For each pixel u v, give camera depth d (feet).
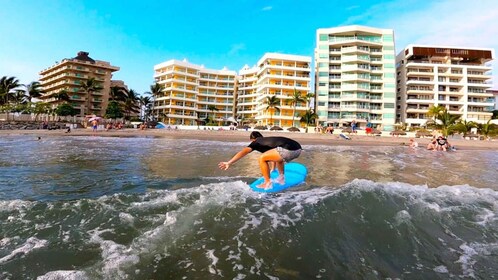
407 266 8.71
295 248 9.55
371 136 121.39
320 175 23.03
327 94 223.71
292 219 11.97
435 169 29.40
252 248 9.43
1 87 208.64
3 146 46.62
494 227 11.68
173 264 8.30
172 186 17.48
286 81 229.25
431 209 13.30
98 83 265.75
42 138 70.90
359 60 219.00
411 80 231.09
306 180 20.49
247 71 285.64
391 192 15.60
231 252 9.11
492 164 35.70
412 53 231.50
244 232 10.58
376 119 222.89
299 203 14.11
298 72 231.30
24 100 230.07
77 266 8.04
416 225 11.58
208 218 11.75
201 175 21.57
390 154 48.26
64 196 14.79
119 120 214.07
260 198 14.87
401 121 240.32
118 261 8.31
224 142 73.72
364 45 224.94
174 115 259.39
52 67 280.92
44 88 304.91
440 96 231.91
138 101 264.93
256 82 272.31
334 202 13.89
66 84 255.91
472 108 229.66
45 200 13.89
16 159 30.14
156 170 23.85
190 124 273.33
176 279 7.60
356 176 23.27
